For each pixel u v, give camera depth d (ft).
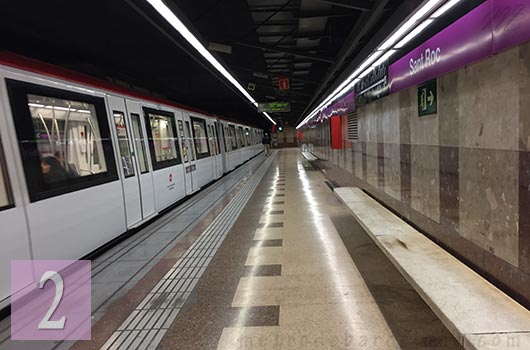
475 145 9.48
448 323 6.70
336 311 9.75
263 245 15.93
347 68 22.77
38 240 11.62
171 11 12.78
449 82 10.84
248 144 79.15
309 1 19.15
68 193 13.30
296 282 11.78
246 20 23.43
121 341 8.77
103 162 16.22
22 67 11.93
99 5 20.54
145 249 16.05
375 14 13.47
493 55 8.35
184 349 8.35
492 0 8.10
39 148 12.19
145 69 38.09
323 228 18.39
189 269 13.41
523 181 7.51
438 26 11.40
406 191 15.67
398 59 15.51
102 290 11.75
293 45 31.48
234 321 9.48
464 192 10.19
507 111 7.98
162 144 24.13
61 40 26.43
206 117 38.78
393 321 9.12
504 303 7.22
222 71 23.91
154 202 21.47
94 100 16.01
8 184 10.73
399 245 11.15
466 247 10.14
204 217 22.29
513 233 7.93
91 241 14.71
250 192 31.94
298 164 63.16
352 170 29.63
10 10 20.47
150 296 11.19
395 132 17.07
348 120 31.14
